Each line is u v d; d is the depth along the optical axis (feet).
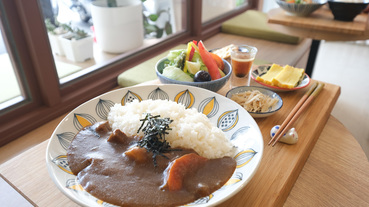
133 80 2.37
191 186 0.91
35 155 1.21
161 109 1.27
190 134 1.13
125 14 2.66
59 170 0.94
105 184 0.91
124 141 1.11
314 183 1.19
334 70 4.67
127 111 1.29
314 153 1.36
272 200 0.98
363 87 4.14
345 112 3.50
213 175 0.96
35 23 1.77
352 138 1.48
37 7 1.76
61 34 2.15
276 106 1.47
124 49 2.81
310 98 1.53
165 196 0.87
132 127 1.19
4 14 1.68
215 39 3.70
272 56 3.15
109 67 2.53
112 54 2.75
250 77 1.85
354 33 2.58
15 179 1.08
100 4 2.44
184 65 1.68
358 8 2.71
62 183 0.88
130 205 0.85
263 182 1.05
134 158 0.99
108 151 1.05
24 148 1.81
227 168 1.00
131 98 1.43
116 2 2.58
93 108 1.30
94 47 2.54
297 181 1.20
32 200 1.00
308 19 2.93
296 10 2.95
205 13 3.81
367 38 2.65
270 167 1.12
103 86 2.42
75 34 2.29
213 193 0.89
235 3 4.62
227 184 0.92
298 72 1.78
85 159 1.01
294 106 1.55
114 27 2.64
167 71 1.61
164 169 0.97
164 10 3.20
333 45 5.74
